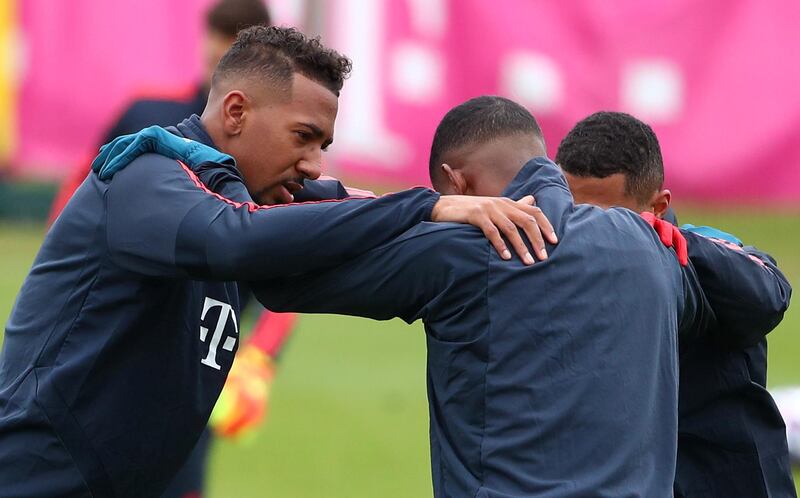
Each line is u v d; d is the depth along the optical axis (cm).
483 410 965
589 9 4169
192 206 1002
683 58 4212
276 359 1599
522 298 965
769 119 4247
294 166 1120
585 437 941
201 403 1120
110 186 1052
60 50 4188
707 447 1174
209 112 1130
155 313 1067
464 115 1083
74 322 1066
